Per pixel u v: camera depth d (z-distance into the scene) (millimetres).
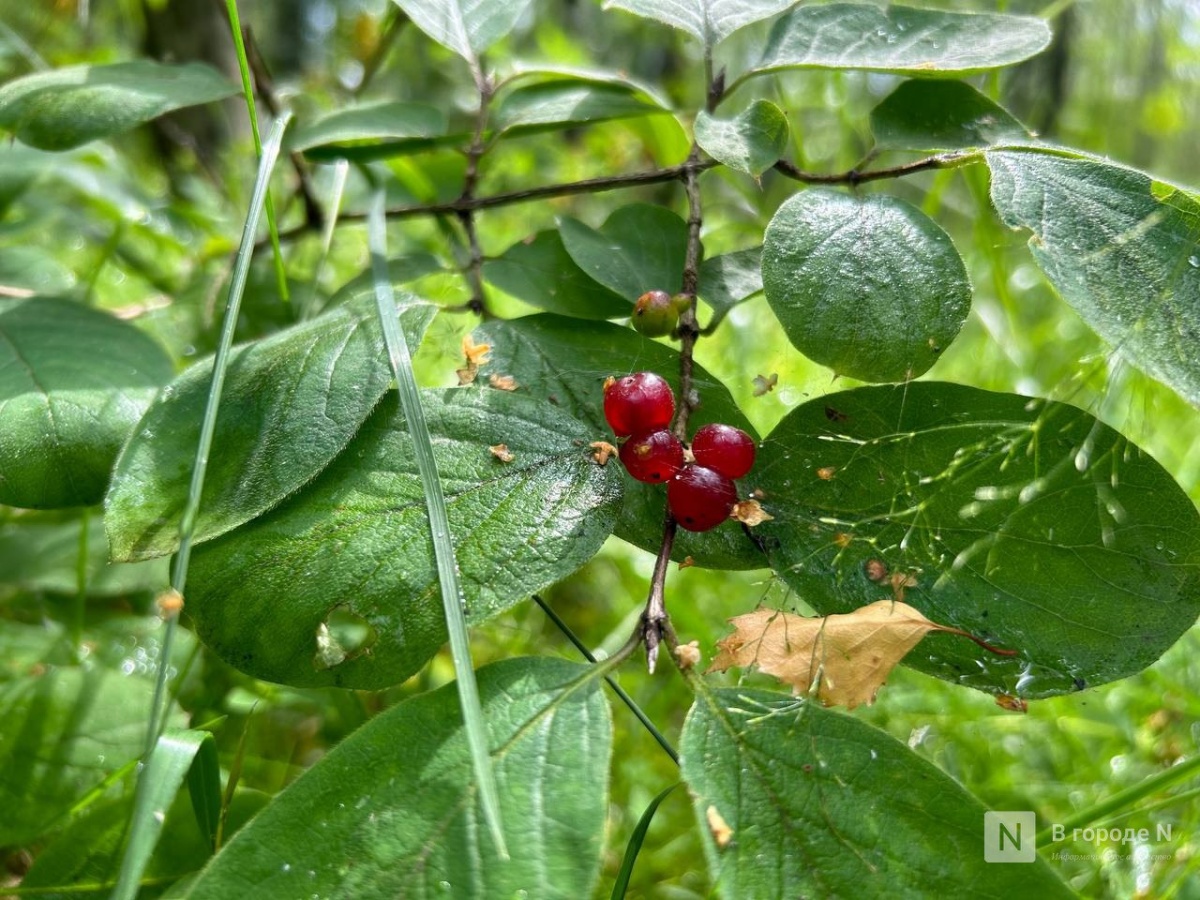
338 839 82
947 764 173
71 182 219
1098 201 107
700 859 161
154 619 166
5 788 121
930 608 108
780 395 233
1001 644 106
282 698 162
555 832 81
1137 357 95
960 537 110
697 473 103
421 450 104
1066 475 109
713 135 127
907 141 135
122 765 125
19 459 116
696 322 126
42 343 130
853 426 115
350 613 99
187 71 157
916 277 107
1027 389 240
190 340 187
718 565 113
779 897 81
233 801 124
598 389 125
